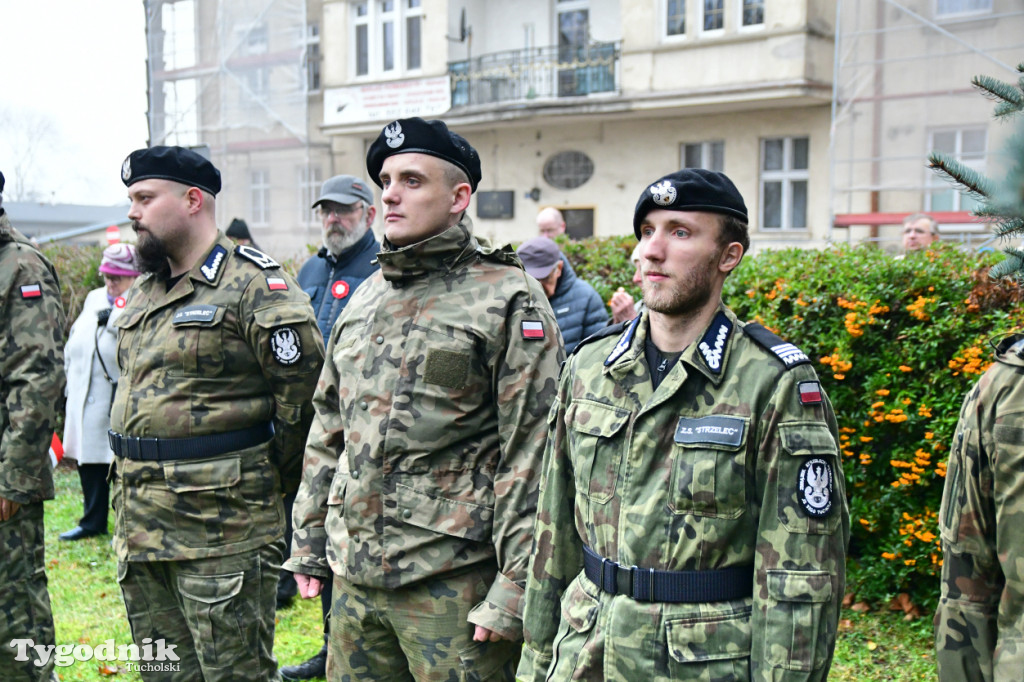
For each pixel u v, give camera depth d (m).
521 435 2.52
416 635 2.54
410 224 2.62
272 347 3.07
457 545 2.53
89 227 15.49
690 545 1.96
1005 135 2.07
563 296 4.79
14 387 3.31
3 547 3.32
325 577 2.77
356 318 2.75
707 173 2.05
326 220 4.53
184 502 3.02
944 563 2.05
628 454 2.06
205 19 14.41
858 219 12.87
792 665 1.85
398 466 2.54
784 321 4.59
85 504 6.05
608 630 2.02
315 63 20.00
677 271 2.02
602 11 17.66
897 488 4.25
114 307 5.91
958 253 4.54
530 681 2.23
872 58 12.91
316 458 2.82
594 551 2.11
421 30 18.56
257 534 3.10
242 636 3.07
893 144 12.83
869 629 4.22
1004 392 1.94
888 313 4.37
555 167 17.64
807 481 1.91
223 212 14.41
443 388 2.55
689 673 1.92
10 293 3.34
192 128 14.34
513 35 18.75
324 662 3.93
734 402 1.98
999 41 12.00
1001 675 1.90
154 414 3.04
